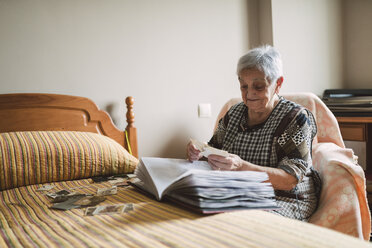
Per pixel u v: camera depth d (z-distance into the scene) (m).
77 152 1.52
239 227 0.67
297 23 2.81
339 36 3.13
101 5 2.04
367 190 2.35
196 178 0.78
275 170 1.17
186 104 2.41
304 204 1.27
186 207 0.84
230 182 0.81
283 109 1.35
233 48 2.64
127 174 1.58
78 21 1.96
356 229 1.26
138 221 0.75
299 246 0.55
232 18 2.63
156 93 2.27
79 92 1.98
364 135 2.62
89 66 2.01
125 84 2.14
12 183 1.35
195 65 2.45
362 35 3.08
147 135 2.24
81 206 0.94
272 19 2.65
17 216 0.88
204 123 2.51
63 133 1.64
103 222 0.76
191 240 0.61
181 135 2.39
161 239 0.62
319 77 2.99
